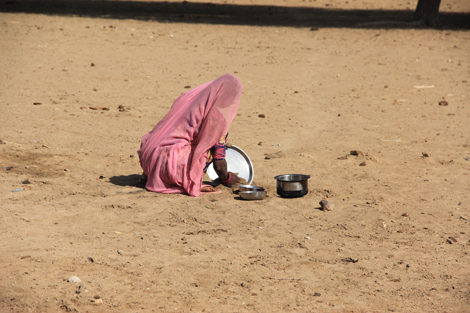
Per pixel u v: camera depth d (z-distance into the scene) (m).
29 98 31.28
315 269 11.83
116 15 67.88
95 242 12.86
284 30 62.47
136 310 9.71
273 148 23.56
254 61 46.38
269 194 17.42
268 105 32.78
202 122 16.95
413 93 36.50
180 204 15.93
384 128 27.73
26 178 17.92
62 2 75.50
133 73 40.28
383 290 10.85
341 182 18.67
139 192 16.94
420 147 24.00
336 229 14.29
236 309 9.91
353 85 38.84
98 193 16.70
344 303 10.27
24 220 14.14
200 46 52.03
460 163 21.42
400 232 14.15
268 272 11.59
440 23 68.81
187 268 11.62
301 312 9.86
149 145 17.42
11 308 9.45
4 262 11.30
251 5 84.44
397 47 53.56
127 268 11.45
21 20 59.28
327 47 53.31
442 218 15.26
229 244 13.09
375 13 78.62
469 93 36.53
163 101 32.56
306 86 38.38
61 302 9.77
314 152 22.95
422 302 10.36
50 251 12.10
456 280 11.34
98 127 26.06
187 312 9.73
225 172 17.33
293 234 13.87
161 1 83.88
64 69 40.06
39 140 22.89
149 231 13.74
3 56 43.16
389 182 18.77
